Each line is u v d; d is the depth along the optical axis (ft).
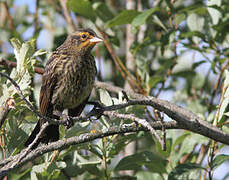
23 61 31.32
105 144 32.71
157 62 48.42
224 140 29.73
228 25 42.37
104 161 32.91
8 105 29.37
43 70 39.01
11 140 31.71
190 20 41.91
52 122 27.17
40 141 32.63
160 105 29.07
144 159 33.45
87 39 35.70
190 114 33.76
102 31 43.21
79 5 41.93
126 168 33.63
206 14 40.78
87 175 37.88
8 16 47.06
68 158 34.83
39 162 34.37
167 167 35.24
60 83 35.24
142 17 37.99
